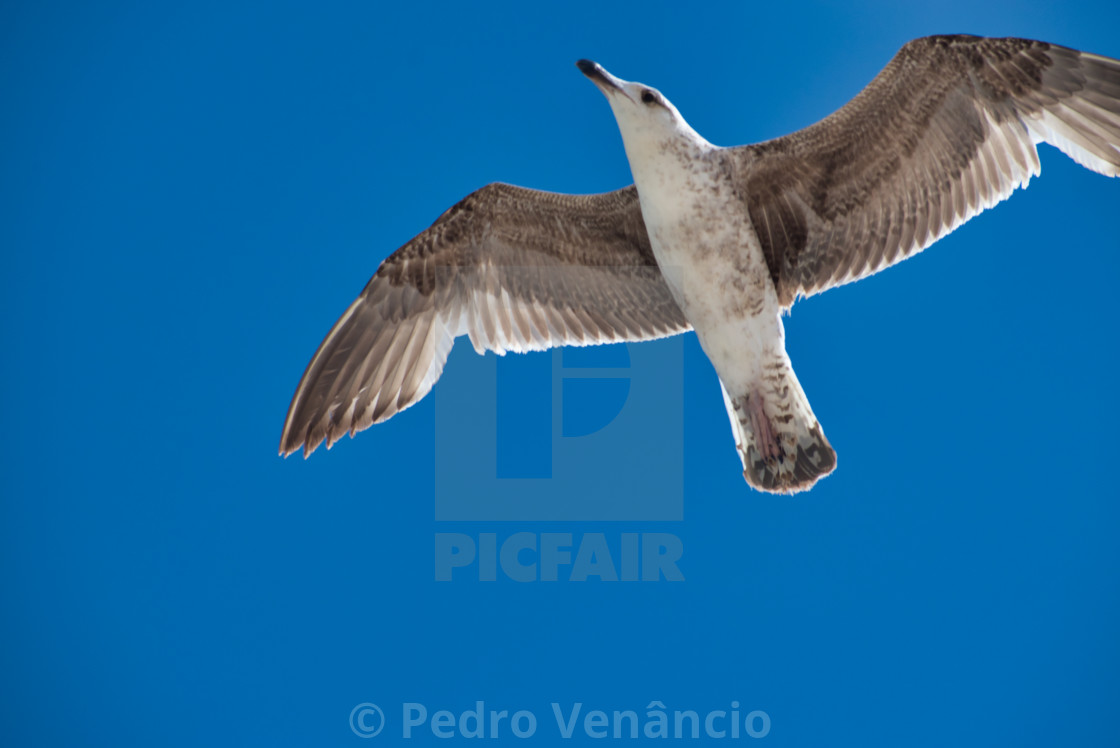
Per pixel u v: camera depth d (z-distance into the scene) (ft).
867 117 34.63
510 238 38.70
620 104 33.53
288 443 39.19
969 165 35.19
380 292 39.83
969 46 34.06
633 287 38.70
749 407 36.50
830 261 36.60
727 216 34.40
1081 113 34.24
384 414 39.96
